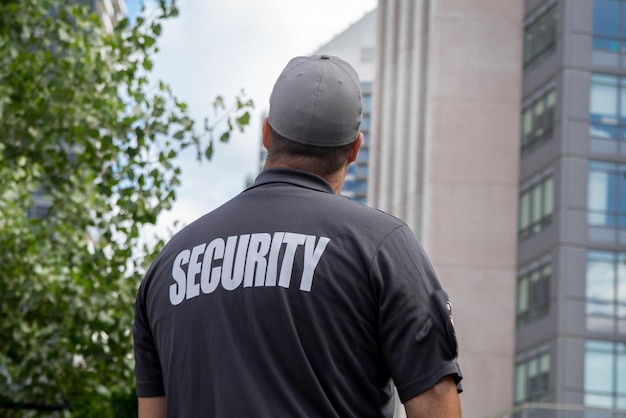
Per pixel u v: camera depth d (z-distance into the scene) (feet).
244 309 7.69
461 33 158.71
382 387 7.77
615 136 141.90
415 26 174.09
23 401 46.34
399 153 174.09
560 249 138.31
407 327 7.61
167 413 8.07
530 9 156.04
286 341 7.55
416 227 160.04
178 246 8.31
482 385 146.92
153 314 8.29
